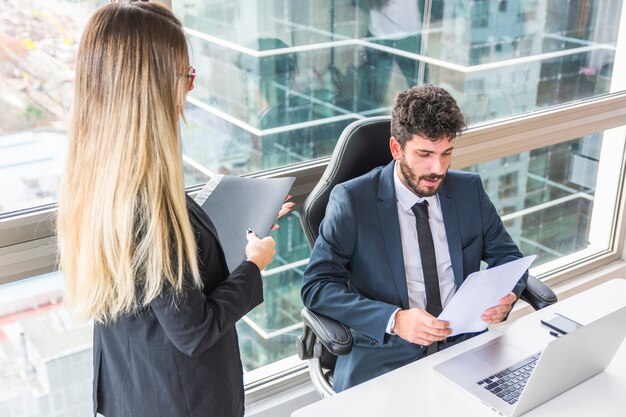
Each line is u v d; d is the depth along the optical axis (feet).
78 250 4.06
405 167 5.72
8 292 5.94
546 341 5.36
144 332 4.24
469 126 8.31
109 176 3.82
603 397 4.72
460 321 5.14
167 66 3.92
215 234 4.50
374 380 4.86
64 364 6.59
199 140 6.73
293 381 7.73
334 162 6.13
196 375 4.41
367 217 5.93
